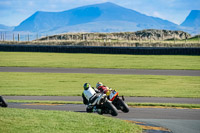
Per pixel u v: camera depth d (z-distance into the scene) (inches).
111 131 1054.4
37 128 1045.2
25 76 3577.8
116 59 5851.4
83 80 3235.7
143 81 3169.3
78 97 2202.3
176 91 2500.0
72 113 1370.6
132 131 1088.2
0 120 1138.7
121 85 2864.2
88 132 1026.7
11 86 2790.4
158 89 2618.1
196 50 6614.2
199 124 1306.6
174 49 6801.2
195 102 1974.7
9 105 1792.6
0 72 3981.3
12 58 6127.0
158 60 5605.3
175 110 1665.8
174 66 4670.3
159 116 1491.1
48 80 3235.7
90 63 5152.6
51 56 6614.2
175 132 1156.5
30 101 1936.5
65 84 2945.4
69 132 1015.0
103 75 3681.1
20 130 1009.5
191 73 3895.2
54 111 1417.3
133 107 1765.5
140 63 5118.1
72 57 6343.5
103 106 1492.4
